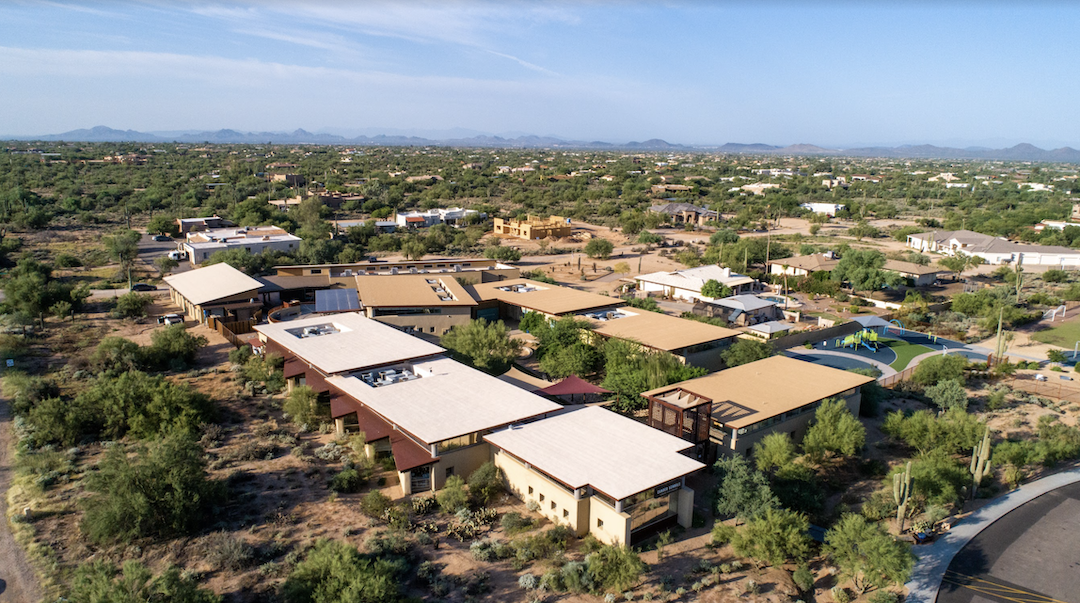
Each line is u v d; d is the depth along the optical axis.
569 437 45.59
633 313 83.56
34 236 148.62
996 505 46.03
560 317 80.38
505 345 71.38
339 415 50.22
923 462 47.00
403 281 90.44
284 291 95.75
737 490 41.78
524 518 42.22
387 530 40.44
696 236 178.75
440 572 36.59
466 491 44.97
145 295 99.44
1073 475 50.59
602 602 34.81
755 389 56.38
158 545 38.34
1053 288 118.38
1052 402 64.75
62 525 39.84
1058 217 189.75
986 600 35.72
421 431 45.19
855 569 36.03
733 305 95.25
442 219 189.12
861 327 91.38
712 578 36.84
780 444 47.41
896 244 167.12
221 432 52.88
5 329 77.12
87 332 80.12
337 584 32.59
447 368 58.56
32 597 33.28
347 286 97.56
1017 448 50.09
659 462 42.06
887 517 43.72
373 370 58.81
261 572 35.94
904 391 68.44
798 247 157.75
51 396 58.03
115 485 38.97
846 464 52.25
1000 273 130.50
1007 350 84.06
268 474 46.72
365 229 158.50
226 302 85.12
